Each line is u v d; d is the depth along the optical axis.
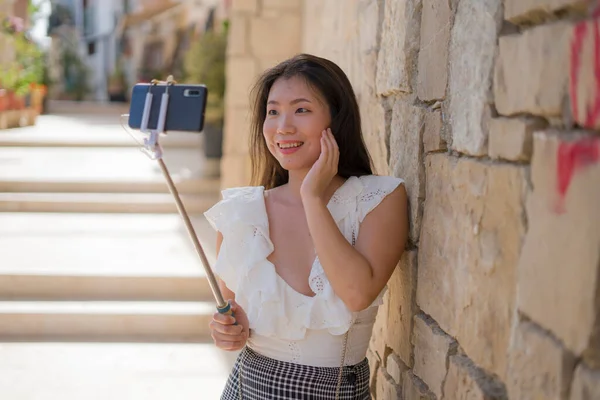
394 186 2.06
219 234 2.29
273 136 2.11
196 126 2.07
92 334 4.77
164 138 10.41
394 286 2.38
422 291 2.07
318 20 4.93
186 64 8.02
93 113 14.84
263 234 2.06
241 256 2.07
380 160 2.66
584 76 1.22
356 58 3.23
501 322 1.55
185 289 5.15
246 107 6.39
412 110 2.21
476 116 1.68
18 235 6.12
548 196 1.33
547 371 1.33
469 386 1.70
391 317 2.43
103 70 21.59
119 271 5.17
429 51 2.05
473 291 1.70
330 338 2.00
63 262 5.36
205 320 4.82
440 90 1.95
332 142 1.98
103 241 6.02
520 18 1.45
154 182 7.39
